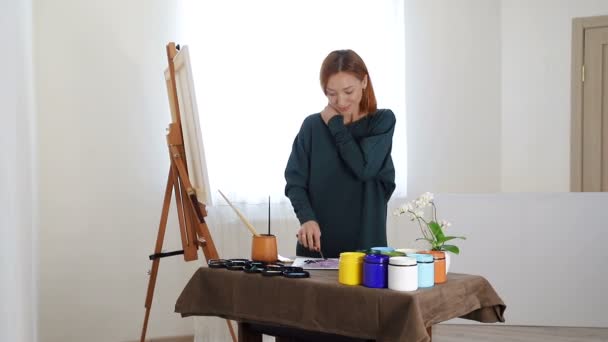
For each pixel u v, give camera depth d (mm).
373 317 1664
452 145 4961
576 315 4102
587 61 5137
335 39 4387
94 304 3887
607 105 5133
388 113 2479
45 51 3783
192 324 4090
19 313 1733
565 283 4098
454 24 4945
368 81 2451
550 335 3936
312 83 4324
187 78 2676
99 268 3896
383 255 1747
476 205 4113
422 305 1640
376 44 4469
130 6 3951
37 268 3484
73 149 3844
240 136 4160
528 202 4102
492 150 5105
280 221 4250
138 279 3980
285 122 4262
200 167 2693
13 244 1514
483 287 1924
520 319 4133
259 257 2168
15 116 1699
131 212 3965
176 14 4051
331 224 2475
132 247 3967
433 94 4898
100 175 3900
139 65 3975
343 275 1777
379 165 2404
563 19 5152
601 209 4074
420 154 4871
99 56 3891
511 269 4105
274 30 4227
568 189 5176
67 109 3828
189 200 2984
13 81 1633
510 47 5180
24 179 2125
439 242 2002
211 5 4082
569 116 5184
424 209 4340
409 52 4828
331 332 1748
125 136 3951
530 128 5168
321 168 2480
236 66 4145
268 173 4215
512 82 5156
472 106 5020
